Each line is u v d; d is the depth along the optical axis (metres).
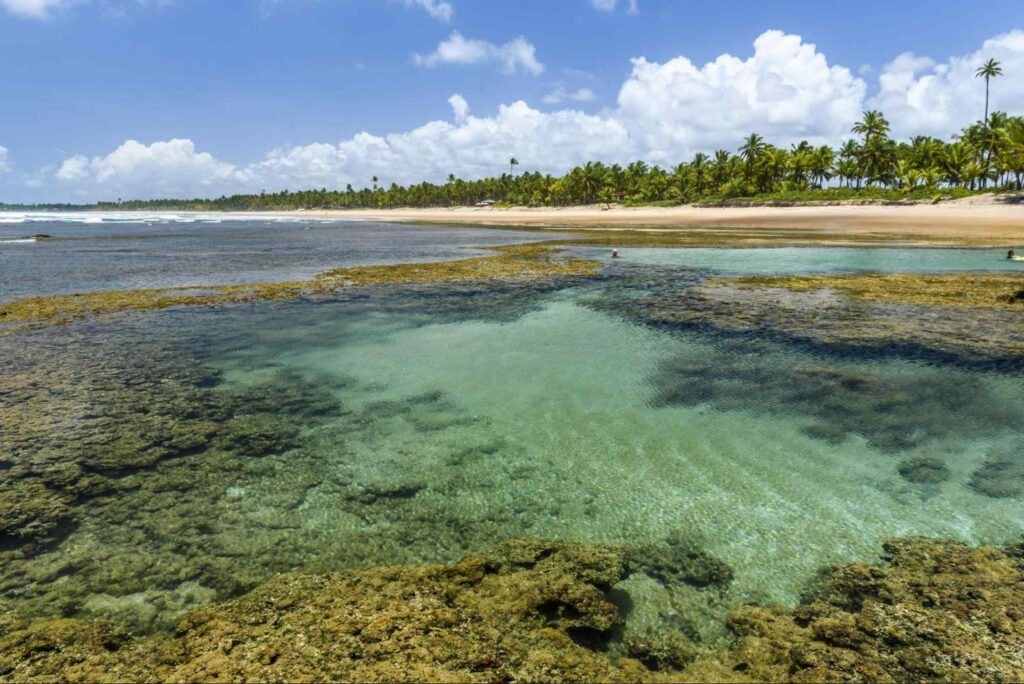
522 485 7.93
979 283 22.48
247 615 5.20
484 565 6.04
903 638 4.89
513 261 33.91
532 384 12.16
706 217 85.19
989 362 12.82
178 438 9.38
